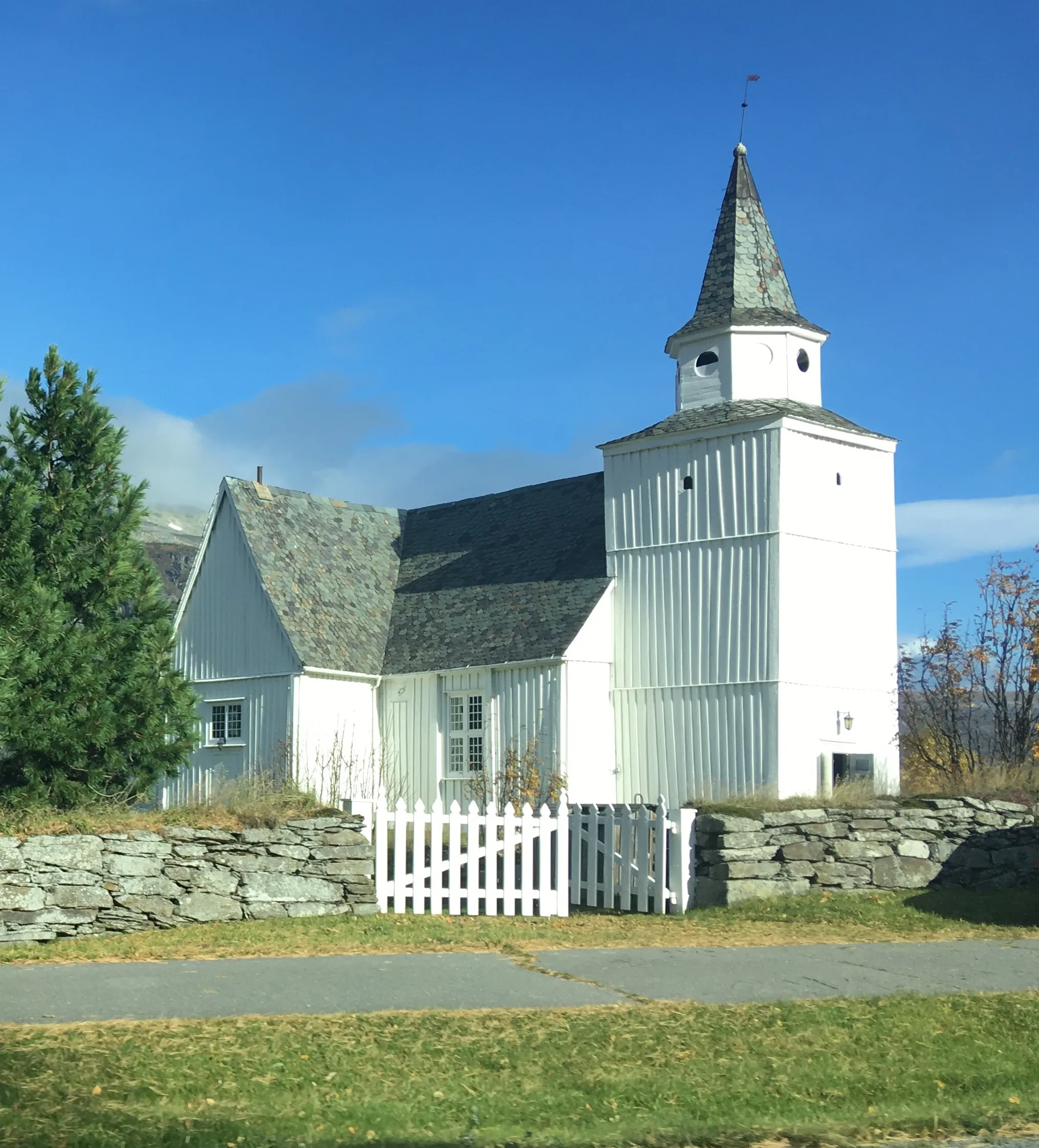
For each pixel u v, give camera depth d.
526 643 31.77
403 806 19.03
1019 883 21.47
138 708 22.86
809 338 32.41
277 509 36.69
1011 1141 8.68
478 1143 8.30
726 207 33.66
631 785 30.94
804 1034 10.98
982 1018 11.67
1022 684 35.81
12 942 15.62
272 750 33.34
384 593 37.16
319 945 15.49
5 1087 8.67
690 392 32.56
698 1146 8.41
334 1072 9.66
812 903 19.61
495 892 19.36
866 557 30.92
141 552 24.00
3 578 21.36
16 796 20.97
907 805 21.62
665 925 18.52
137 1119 8.36
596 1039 10.70
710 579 30.20
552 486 37.19
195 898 17.06
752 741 29.02
